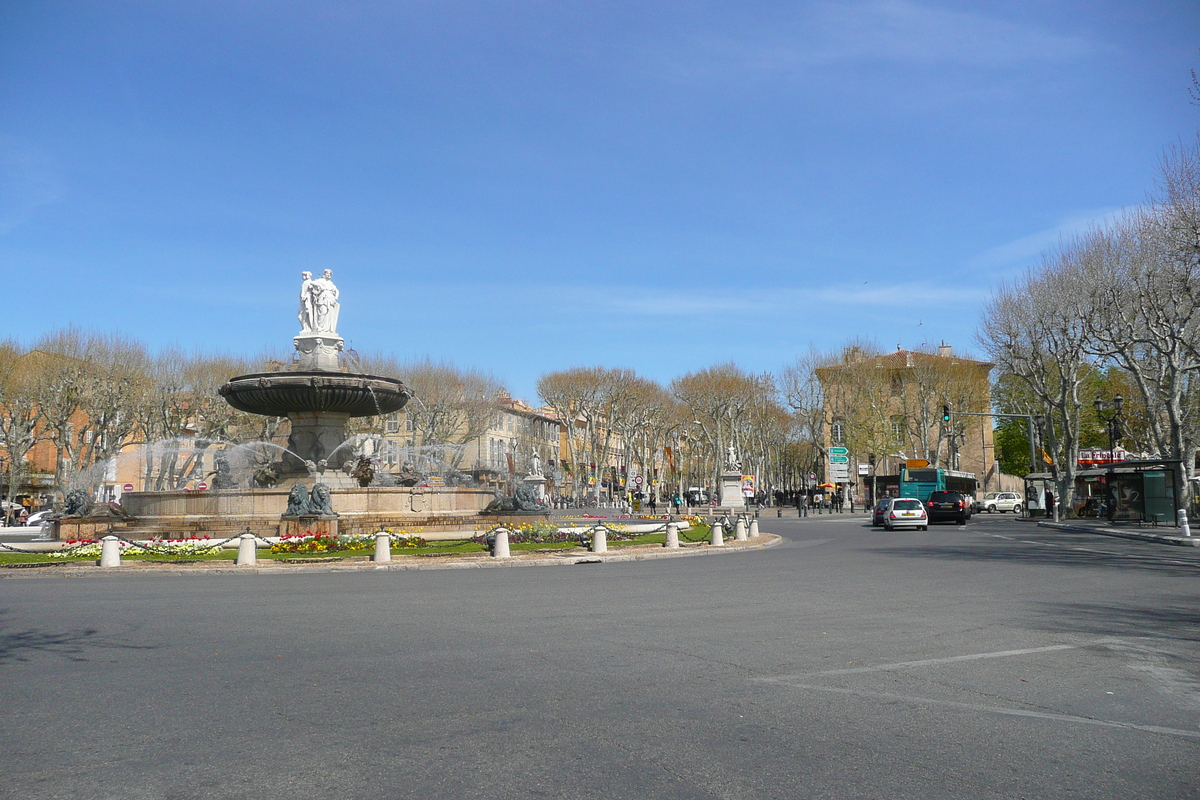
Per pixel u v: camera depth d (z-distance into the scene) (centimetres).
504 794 512
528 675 820
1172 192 3175
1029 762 571
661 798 505
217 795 512
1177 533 3278
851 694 748
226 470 3083
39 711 699
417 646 973
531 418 9762
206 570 1995
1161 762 572
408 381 6284
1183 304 3784
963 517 4797
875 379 7075
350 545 2389
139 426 5638
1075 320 4303
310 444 2970
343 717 675
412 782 532
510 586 1633
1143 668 855
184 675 827
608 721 663
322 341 3078
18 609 1321
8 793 517
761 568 2025
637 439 8838
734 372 7950
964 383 7031
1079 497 5666
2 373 5191
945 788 523
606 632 1067
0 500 6206
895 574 1841
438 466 5475
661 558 2444
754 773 548
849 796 509
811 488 8719
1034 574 1820
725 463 7931
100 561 2081
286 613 1255
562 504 7294
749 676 817
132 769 559
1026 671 841
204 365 5756
